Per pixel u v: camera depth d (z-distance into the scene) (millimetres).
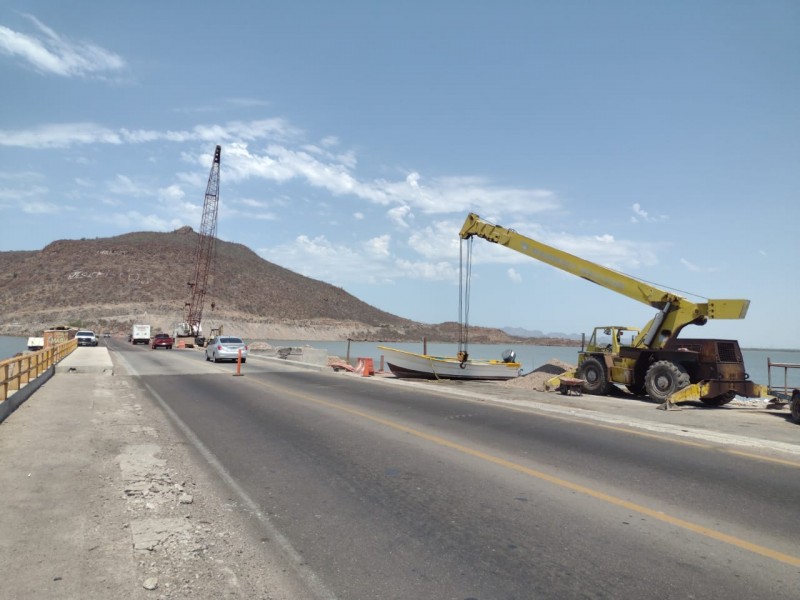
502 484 6977
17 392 12258
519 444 9383
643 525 5586
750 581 4379
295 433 10203
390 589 4223
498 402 15164
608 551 4945
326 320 180750
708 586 4289
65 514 5594
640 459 8406
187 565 4578
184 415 12234
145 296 149000
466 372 24219
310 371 26031
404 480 7145
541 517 5801
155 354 42250
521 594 4156
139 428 10281
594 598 4102
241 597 4074
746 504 6262
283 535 5281
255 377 22047
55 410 11836
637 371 18375
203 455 8453
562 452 8820
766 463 8227
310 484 6961
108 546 4879
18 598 3934
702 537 5281
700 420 12891
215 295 162750
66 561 4547
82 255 169500
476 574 4484
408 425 11062
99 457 7891
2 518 5434
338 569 4566
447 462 8070
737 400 18594
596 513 5930
